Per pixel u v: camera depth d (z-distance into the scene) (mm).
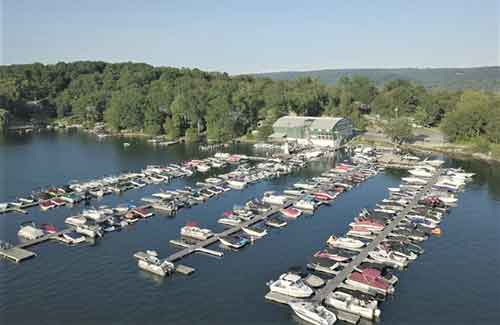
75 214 85438
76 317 50156
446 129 169875
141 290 56469
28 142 176250
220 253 67125
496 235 76062
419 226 78938
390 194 100438
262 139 180125
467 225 81188
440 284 58500
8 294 54812
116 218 81625
